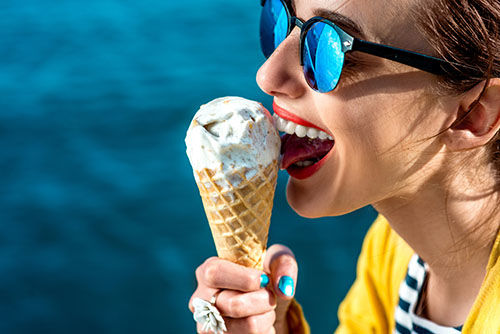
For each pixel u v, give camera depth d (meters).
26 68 11.81
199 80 11.19
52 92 10.98
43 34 13.04
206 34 12.89
